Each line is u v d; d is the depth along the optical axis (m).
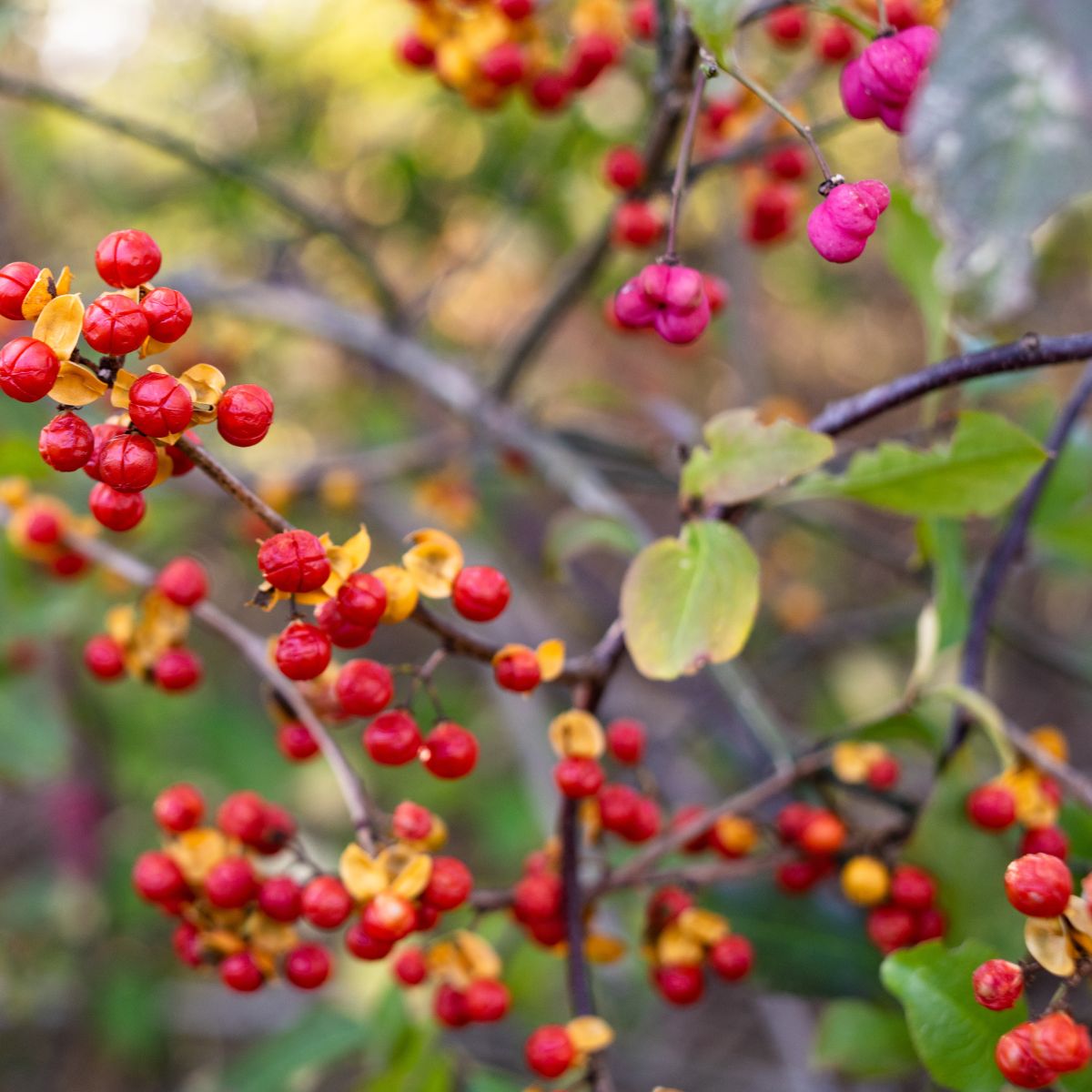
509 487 0.94
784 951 0.49
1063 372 0.87
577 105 0.78
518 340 0.67
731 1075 0.87
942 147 0.37
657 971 0.46
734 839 0.47
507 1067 0.77
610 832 0.46
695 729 0.78
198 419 0.39
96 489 0.41
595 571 1.09
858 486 0.45
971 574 0.70
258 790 0.92
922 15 0.44
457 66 0.51
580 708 0.44
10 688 0.71
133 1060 0.90
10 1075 0.92
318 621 0.41
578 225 0.91
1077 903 0.40
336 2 0.93
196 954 0.45
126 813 0.93
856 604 1.24
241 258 1.02
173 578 0.47
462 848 1.07
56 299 0.38
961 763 0.45
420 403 1.06
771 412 0.74
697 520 0.43
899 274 0.48
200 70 0.98
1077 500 0.52
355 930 0.43
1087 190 0.37
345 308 0.94
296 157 0.98
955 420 0.50
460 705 0.99
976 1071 0.41
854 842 0.46
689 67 0.49
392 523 0.87
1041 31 0.37
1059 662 0.73
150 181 0.98
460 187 0.96
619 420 1.05
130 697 0.91
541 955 0.61
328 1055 0.54
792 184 0.55
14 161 0.96
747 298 0.88
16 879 1.03
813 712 1.00
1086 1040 0.39
